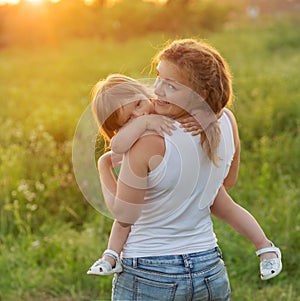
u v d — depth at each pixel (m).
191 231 2.44
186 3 24.42
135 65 14.23
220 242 4.98
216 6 25.05
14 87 11.84
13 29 22.30
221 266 2.54
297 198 5.84
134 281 2.43
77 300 4.50
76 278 4.71
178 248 2.42
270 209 5.51
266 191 6.07
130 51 17.80
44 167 6.59
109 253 2.45
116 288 2.50
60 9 22.94
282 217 5.29
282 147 7.31
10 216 5.68
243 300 4.39
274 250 2.65
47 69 14.21
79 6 23.66
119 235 2.47
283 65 13.25
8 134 7.71
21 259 4.93
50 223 5.66
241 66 12.86
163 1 24.73
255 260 4.78
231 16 27.77
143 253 2.42
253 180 6.43
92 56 16.97
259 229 2.67
